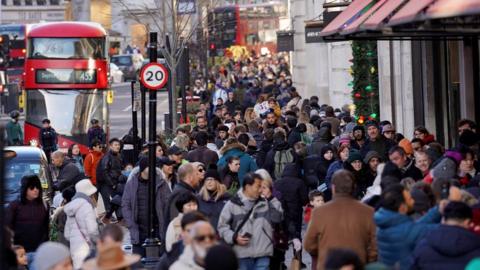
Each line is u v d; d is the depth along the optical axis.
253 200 27.25
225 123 59.22
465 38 33.84
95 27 79.50
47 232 31.50
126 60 182.00
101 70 79.00
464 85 45.25
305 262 35.22
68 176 41.22
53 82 78.38
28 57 78.69
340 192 24.00
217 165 37.09
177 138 45.19
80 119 78.44
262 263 27.39
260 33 170.50
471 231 20.17
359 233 23.73
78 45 78.81
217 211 28.56
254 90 88.81
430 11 23.56
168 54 68.88
